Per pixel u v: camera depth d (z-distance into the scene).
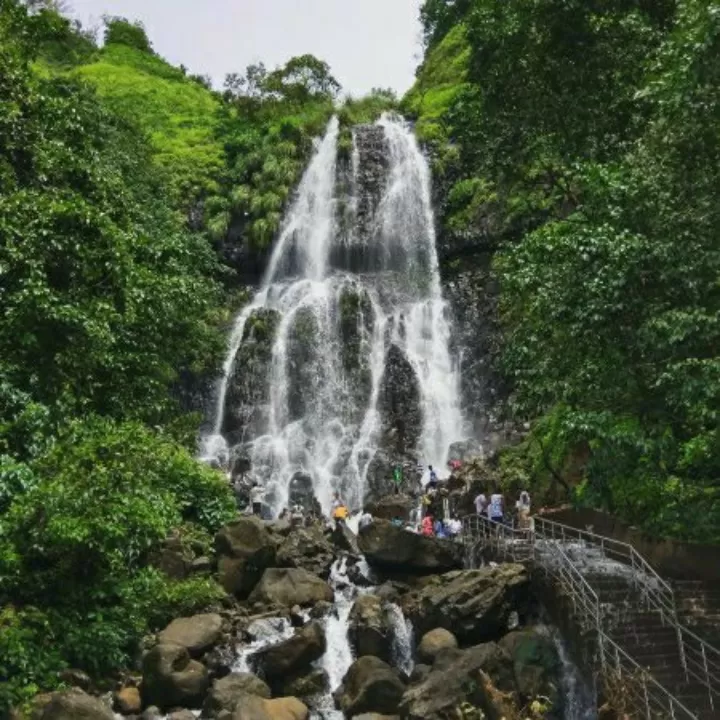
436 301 33.59
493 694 11.10
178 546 16.91
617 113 19.06
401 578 17.48
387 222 36.88
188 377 30.61
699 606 13.87
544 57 19.41
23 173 16.62
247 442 29.72
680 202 13.42
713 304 13.02
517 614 14.70
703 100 12.52
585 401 14.62
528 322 16.92
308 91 45.59
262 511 26.36
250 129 41.25
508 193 27.86
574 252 13.82
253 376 30.72
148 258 19.11
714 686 12.14
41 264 14.34
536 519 19.34
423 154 38.00
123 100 42.50
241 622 15.42
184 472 19.41
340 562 18.59
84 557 13.49
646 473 15.34
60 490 12.77
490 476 23.53
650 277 13.03
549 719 12.61
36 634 12.54
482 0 20.69
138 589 14.89
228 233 36.59
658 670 12.31
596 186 14.66
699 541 15.45
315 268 36.47
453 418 30.28
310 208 37.62
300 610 16.02
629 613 13.25
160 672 13.29
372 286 34.31
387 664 14.25
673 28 18.88
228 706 12.78
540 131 20.05
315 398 30.52
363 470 27.97
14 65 17.31
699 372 12.28
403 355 31.05
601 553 16.52
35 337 14.03
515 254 16.27
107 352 16.33
